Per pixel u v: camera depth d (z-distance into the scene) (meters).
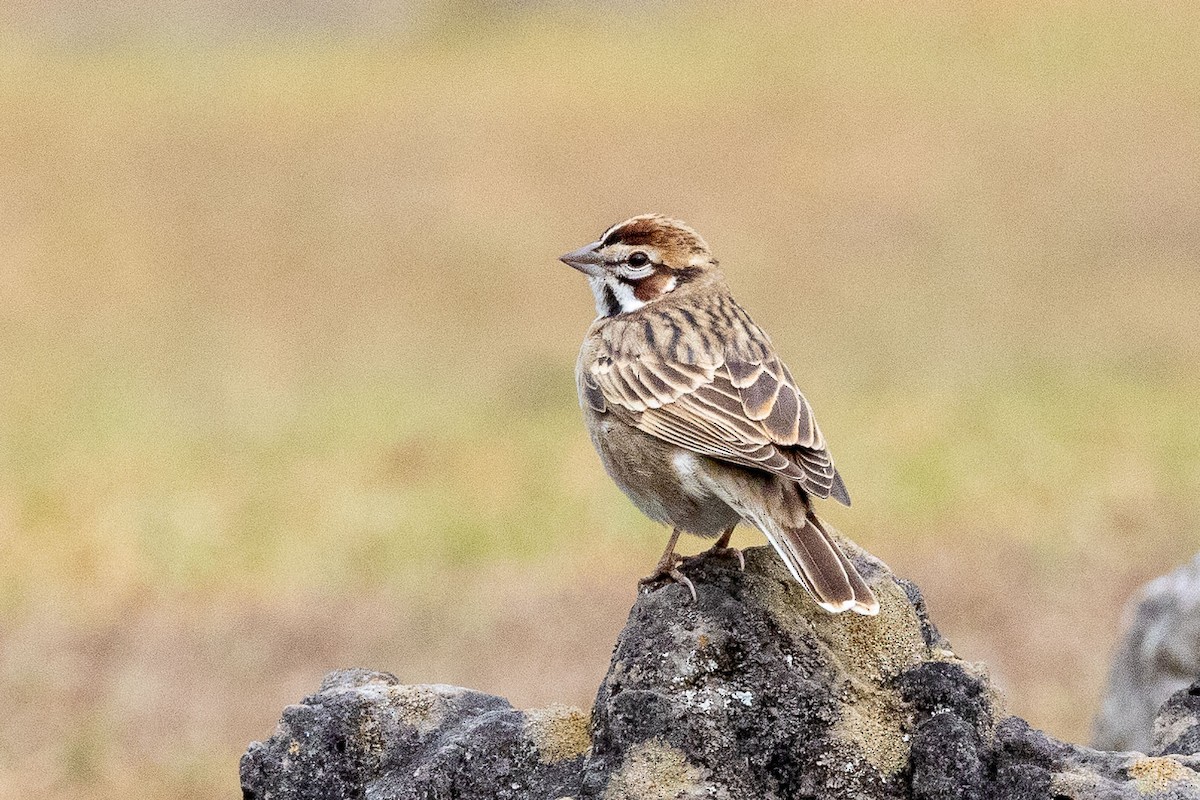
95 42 43.28
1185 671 8.55
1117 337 22.62
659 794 5.36
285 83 39.16
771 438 6.42
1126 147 32.28
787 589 5.89
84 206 30.94
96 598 13.83
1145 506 14.75
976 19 41.28
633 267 7.45
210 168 33.25
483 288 26.64
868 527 14.68
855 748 5.46
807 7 43.47
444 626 13.07
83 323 24.84
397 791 5.57
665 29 42.97
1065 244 27.73
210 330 24.44
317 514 15.45
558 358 22.42
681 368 6.75
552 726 5.72
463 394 20.47
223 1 43.91
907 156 32.56
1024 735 5.54
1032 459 16.06
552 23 44.12
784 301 25.42
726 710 5.52
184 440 18.31
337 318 25.11
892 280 26.33
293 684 12.30
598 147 33.88
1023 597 13.14
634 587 13.67
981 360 21.42
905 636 5.80
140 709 11.95
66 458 17.50
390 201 31.22
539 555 14.40
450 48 42.41
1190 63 37.06
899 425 17.61
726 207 30.45
